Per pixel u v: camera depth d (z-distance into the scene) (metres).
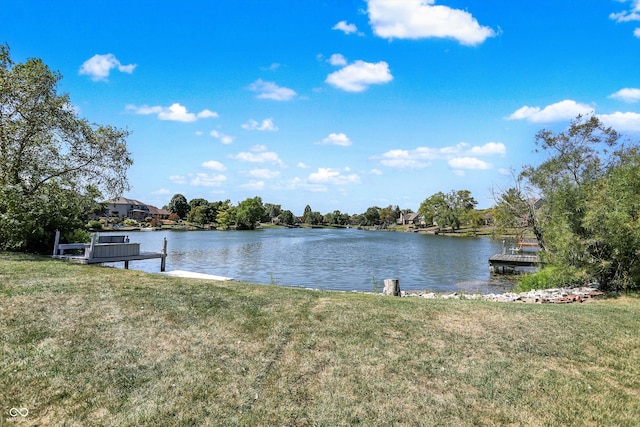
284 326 6.90
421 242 63.22
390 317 7.71
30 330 5.88
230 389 4.84
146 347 5.72
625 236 12.19
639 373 5.86
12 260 11.52
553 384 5.36
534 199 23.98
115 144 16.89
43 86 15.13
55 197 16.75
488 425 4.41
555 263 14.61
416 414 4.52
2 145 15.27
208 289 9.12
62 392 4.55
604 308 9.94
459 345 6.47
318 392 4.88
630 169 13.47
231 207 108.75
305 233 92.62
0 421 3.97
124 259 15.55
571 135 22.75
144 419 4.18
